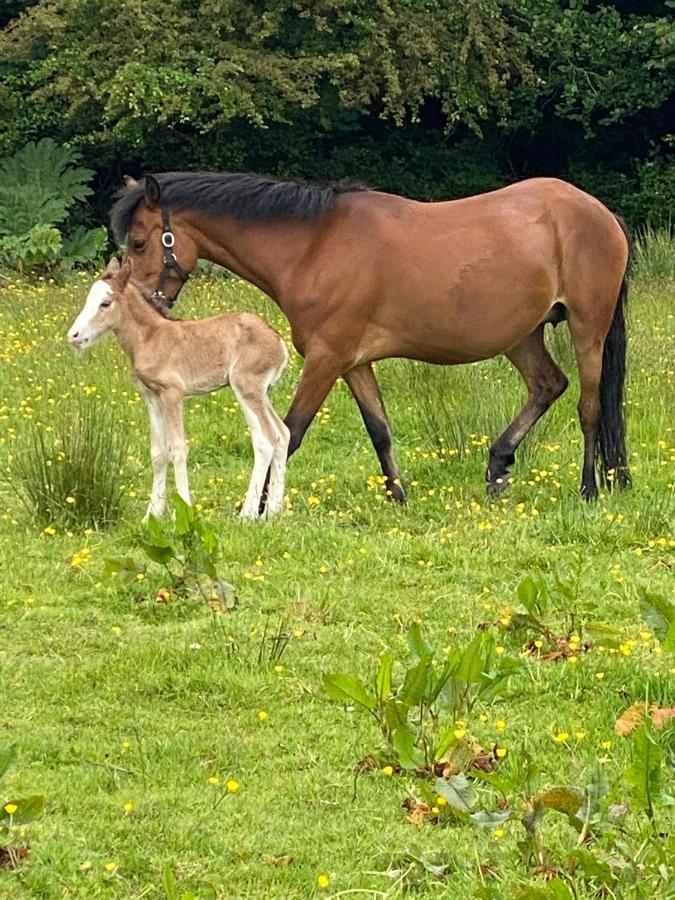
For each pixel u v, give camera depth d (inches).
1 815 212.7
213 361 335.6
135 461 367.2
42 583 294.0
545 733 240.7
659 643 264.4
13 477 354.3
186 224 350.6
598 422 360.8
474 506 341.7
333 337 343.6
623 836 204.4
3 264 650.8
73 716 246.5
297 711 248.1
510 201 353.7
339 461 386.9
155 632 274.5
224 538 317.1
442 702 230.8
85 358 442.3
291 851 214.2
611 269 357.1
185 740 238.7
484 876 207.5
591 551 317.7
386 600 289.6
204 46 745.6
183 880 208.2
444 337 348.5
